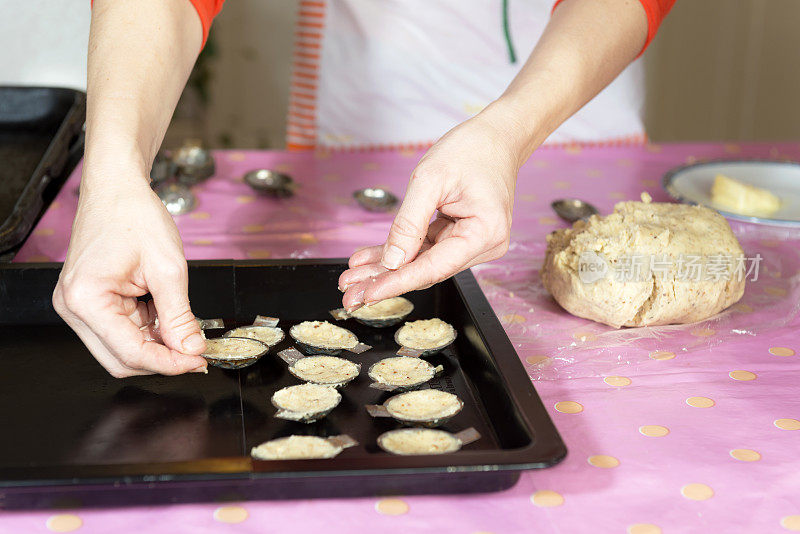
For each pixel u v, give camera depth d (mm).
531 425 675
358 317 958
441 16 1707
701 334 941
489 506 654
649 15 1041
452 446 714
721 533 631
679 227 972
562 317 984
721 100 3193
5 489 608
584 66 954
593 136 1759
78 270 722
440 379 859
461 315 914
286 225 1215
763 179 1343
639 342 925
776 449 734
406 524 634
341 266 970
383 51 1727
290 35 3197
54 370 857
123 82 847
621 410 794
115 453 730
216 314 971
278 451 697
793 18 3029
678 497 670
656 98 3188
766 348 914
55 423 772
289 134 1851
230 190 1333
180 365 759
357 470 620
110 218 745
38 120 1497
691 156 1512
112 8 905
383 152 1522
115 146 792
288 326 967
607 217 995
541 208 1280
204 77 3078
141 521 633
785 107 3152
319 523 633
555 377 853
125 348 731
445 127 1767
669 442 743
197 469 618
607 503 662
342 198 1318
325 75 1770
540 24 1724
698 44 3117
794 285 1049
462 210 791
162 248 746
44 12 1688
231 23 3160
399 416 766
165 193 1255
